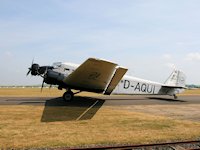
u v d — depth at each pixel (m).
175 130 8.73
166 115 12.59
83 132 8.12
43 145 6.48
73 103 16.56
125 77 20.53
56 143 6.70
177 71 25.45
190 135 7.97
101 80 16.25
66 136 7.52
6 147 6.26
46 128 8.62
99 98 22.33
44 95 25.59
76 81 16.50
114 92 20.11
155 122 10.33
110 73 15.35
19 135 7.53
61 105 15.27
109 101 19.56
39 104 15.64
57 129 8.50
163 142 7.08
